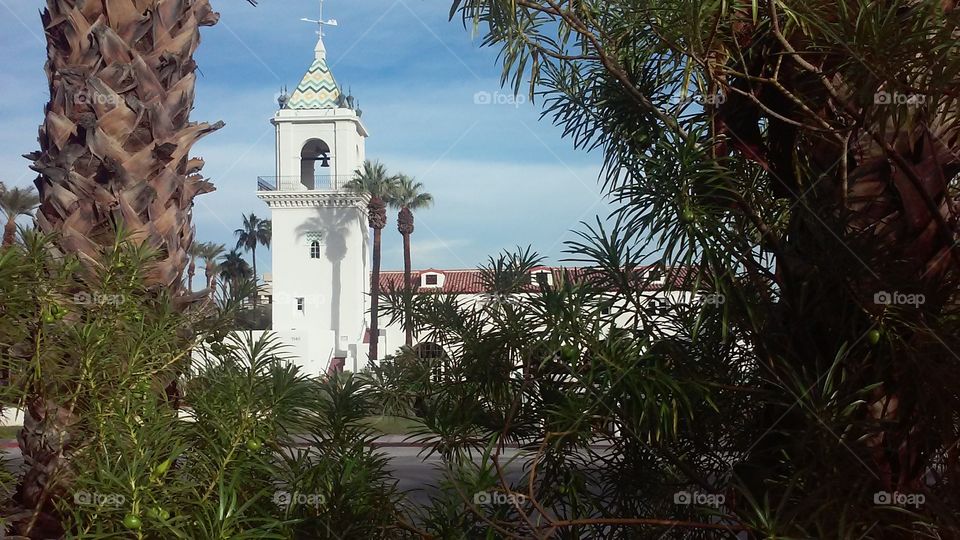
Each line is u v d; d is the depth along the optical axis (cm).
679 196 157
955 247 157
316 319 3506
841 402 145
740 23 173
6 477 153
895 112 147
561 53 192
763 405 168
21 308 143
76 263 152
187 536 131
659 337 165
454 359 177
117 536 133
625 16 188
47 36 191
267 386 158
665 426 153
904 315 151
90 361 146
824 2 161
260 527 138
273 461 159
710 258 154
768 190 179
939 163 161
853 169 169
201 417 153
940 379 151
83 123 177
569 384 164
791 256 163
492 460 154
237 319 168
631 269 168
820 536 141
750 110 174
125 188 178
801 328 162
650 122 182
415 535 165
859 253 154
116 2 186
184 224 190
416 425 176
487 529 156
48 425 149
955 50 141
